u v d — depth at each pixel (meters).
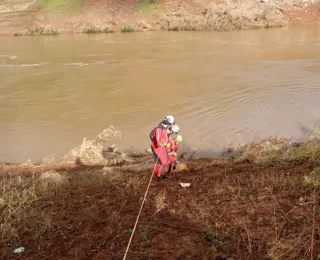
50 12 41.25
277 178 5.98
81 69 20.98
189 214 4.93
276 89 15.34
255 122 11.88
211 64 20.91
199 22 36.31
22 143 11.32
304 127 11.24
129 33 36.09
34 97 15.90
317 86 15.55
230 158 9.29
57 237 4.68
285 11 38.59
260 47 25.73
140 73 19.44
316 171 6.16
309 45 25.70
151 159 9.49
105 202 5.71
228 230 4.41
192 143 10.59
